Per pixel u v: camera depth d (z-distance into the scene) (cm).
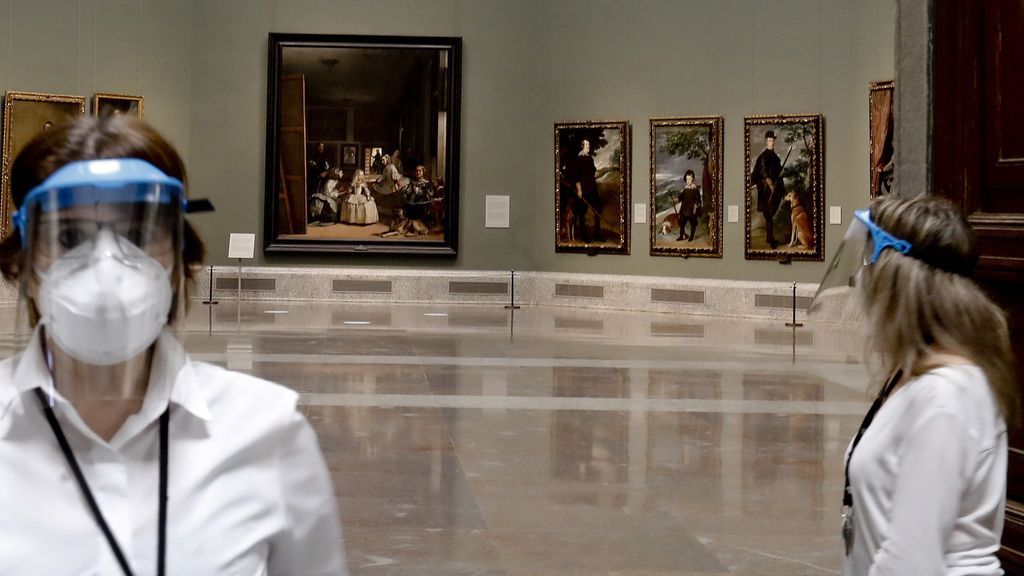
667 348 1570
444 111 2419
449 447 859
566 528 639
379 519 651
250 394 179
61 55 2239
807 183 2042
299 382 1164
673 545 609
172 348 173
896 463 262
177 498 168
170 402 172
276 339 1568
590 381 1223
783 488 744
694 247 2205
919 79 526
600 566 569
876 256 277
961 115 492
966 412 255
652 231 2253
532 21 2431
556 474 775
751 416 1013
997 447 261
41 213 160
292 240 2409
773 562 580
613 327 1911
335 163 2411
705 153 2180
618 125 2286
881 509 263
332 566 193
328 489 190
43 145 169
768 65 2095
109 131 171
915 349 270
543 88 2420
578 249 2362
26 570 160
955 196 495
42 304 158
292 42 2389
